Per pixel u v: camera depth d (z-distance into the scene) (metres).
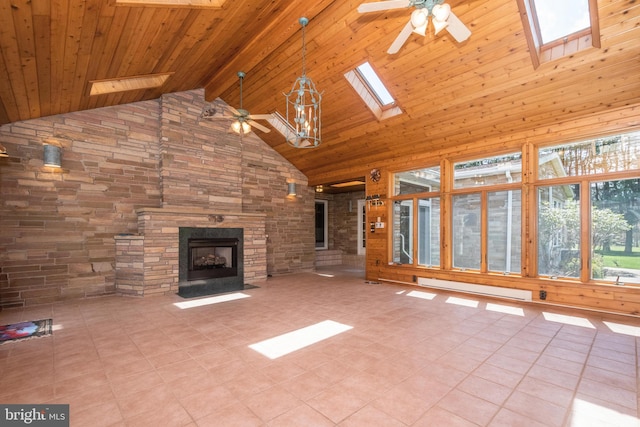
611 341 3.13
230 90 5.96
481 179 5.33
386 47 4.11
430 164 6.00
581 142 4.32
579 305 4.23
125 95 5.06
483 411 1.94
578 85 3.77
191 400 2.06
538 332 3.39
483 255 5.24
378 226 6.73
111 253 5.25
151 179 5.73
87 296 5.00
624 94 3.71
